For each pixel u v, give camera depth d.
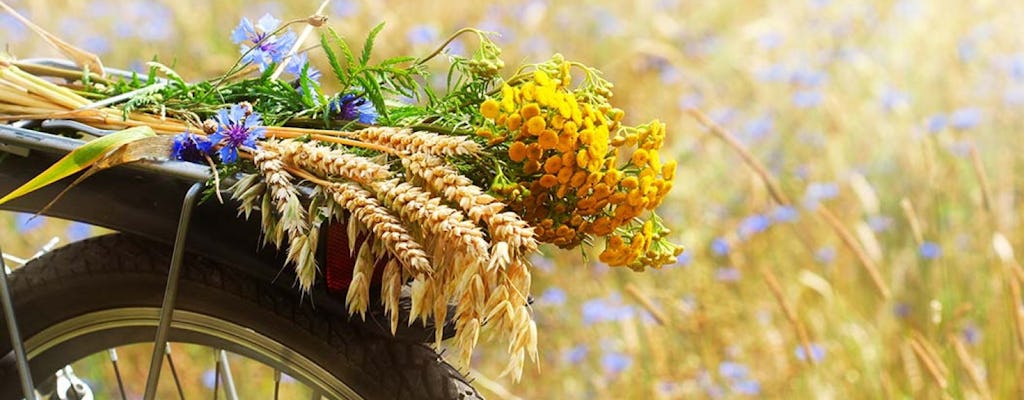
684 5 6.87
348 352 2.20
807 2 6.45
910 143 4.80
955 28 5.87
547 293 4.11
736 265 4.30
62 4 5.62
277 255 2.13
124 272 2.30
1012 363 3.50
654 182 2.00
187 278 2.26
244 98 2.23
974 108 5.00
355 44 5.10
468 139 1.98
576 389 4.02
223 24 5.61
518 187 1.92
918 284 4.20
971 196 4.49
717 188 5.00
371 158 1.99
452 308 2.16
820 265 4.43
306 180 1.98
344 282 2.07
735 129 5.25
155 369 2.12
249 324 2.25
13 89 2.12
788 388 3.83
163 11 5.55
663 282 4.41
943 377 3.22
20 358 2.27
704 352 3.96
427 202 1.83
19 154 2.11
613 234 2.05
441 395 2.16
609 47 6.04
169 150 2.00
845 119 5.16
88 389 2.65
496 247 1.77
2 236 4.33
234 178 2.01
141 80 2.45
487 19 5.65
